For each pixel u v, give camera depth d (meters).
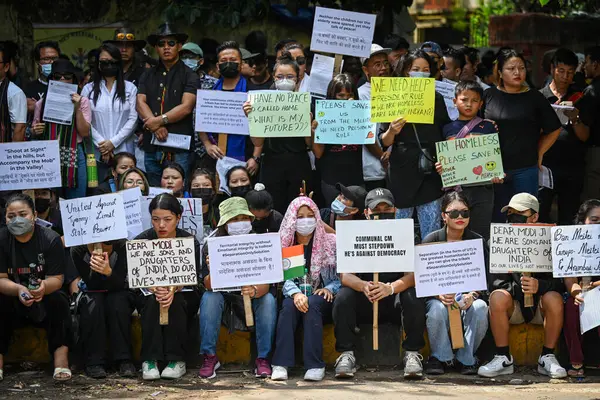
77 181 12.52
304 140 12.23
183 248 10.10
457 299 10.30
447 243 10.28
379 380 10.20
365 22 12.84
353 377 10.33
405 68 11.64
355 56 13.24
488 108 11.80
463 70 14.43
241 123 12.47
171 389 9.80
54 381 10.12
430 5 28.66
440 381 10.12
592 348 10.30
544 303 10.32
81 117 12.45
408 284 10.38
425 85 11.21
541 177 12.23
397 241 10.23
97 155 12.81
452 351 10.41
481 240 10.28
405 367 10.22
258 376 10.31
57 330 10.23
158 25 16.83
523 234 10.28
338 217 11.19
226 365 10.81
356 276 10.50
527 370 10.59
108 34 16.86
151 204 10.31
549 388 9.78
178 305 10.28
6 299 10.26
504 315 10.30
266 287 10.39
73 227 10.28
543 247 10.28
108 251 10.51
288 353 10.26
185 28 16.72
